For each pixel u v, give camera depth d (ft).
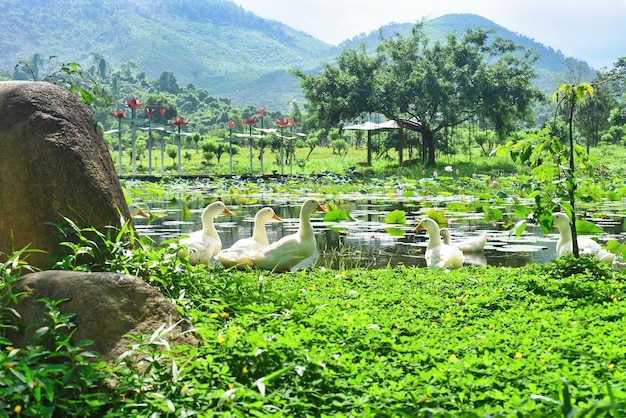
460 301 21.17
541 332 16.90
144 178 113.60
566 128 140.56
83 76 26.76
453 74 128.16
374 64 134.10
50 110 19.15
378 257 37.78
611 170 117.29
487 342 15.65
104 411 12.01
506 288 22.70
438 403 11.98
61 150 18.69
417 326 17.70
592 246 33.88
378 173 124.26
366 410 11.18
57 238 18.12
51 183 18.40
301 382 12.76
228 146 177.68
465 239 43.98
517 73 131.13
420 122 134.72
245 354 13.14
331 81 132.77
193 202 78.23
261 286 19.24
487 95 127.54
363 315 17.75
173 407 11.09
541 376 13.14
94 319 13.76
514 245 41.68
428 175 117.80
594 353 14.48
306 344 14.52
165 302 14.83
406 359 14.48
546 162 27.14
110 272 15.79
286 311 16.97
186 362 12.82
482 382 12.57
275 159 190.49
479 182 93.76
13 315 14.32
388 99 131.75
